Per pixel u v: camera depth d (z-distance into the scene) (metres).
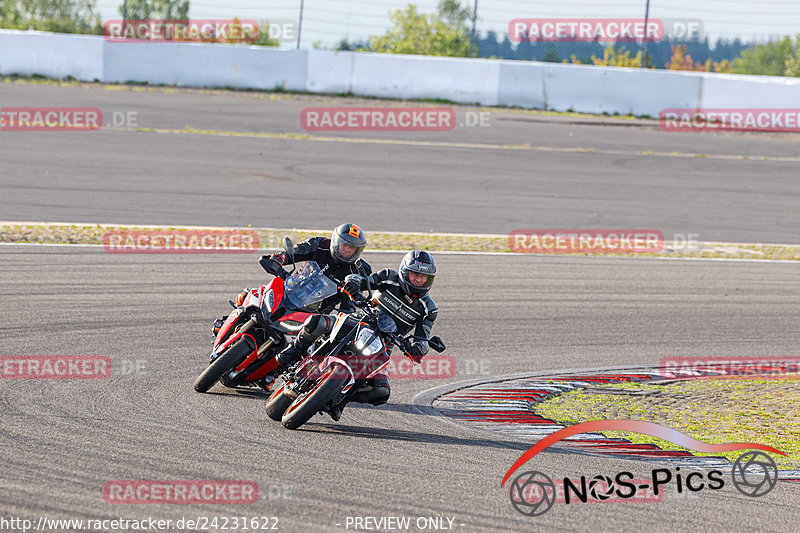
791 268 54.22
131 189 62.47
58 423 22.88
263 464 21.02
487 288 45.00
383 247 51.78
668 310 43.56
